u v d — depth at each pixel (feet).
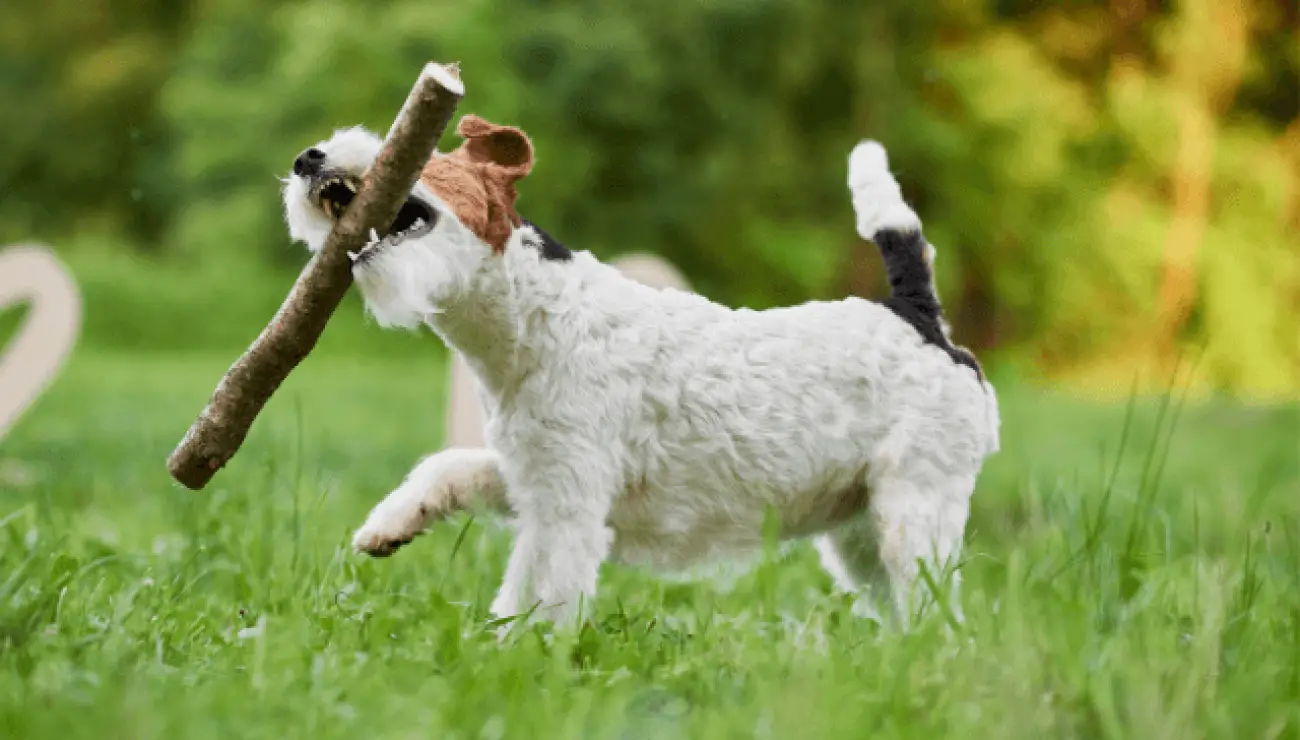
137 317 100.07
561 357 17.80
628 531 18.99
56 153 132.57
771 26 103.24
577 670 16.16
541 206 100.42
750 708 14.43
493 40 100.78
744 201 107.04
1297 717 14.61
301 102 102.99
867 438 19.34
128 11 136.46
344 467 42.55
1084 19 118.32
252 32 113.19
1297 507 33.96
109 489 36.22
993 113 109.81
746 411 18.67
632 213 103.76
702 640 17.62
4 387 37.63
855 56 109.60
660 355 18.43
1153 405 84.53
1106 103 115.14
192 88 110.83
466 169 17.06
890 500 19.27
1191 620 18.69
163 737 13.07
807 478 19.15
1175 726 13.74
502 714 14.03
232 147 106.83
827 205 110.73
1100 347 115.55
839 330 19.40
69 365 84.89
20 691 14.19
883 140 108.99
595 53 100.07
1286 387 115.75
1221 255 113.29
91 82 131.03
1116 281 113.19
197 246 107.96
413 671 15.46
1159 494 40.04
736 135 104.94
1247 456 55.67
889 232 20.45
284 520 26.07
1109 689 14.35
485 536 24.63
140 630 17.10
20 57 135.23
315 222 16.58
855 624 18.04
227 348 100.63
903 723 14.16
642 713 14.65
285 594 19.69
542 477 17.90
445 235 16.56
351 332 102.89
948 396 19.58
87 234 132.05
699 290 108.37
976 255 115.24
